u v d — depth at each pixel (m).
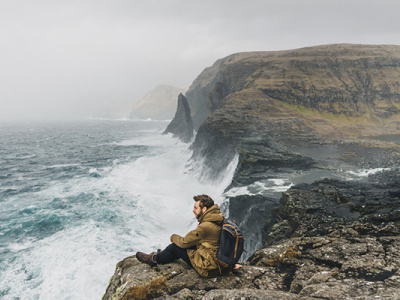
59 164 54.12
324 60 103.25
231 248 3.53
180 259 4.29
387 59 102.50
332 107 92.19
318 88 93.81
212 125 56.09
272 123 62.06
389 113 92.19
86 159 60.03
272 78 96.75
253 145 40.75
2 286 15.94
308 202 15.44
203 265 3.54
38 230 23.50
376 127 81.81
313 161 38.91
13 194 33.84
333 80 98.56
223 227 3.55
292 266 4.45
